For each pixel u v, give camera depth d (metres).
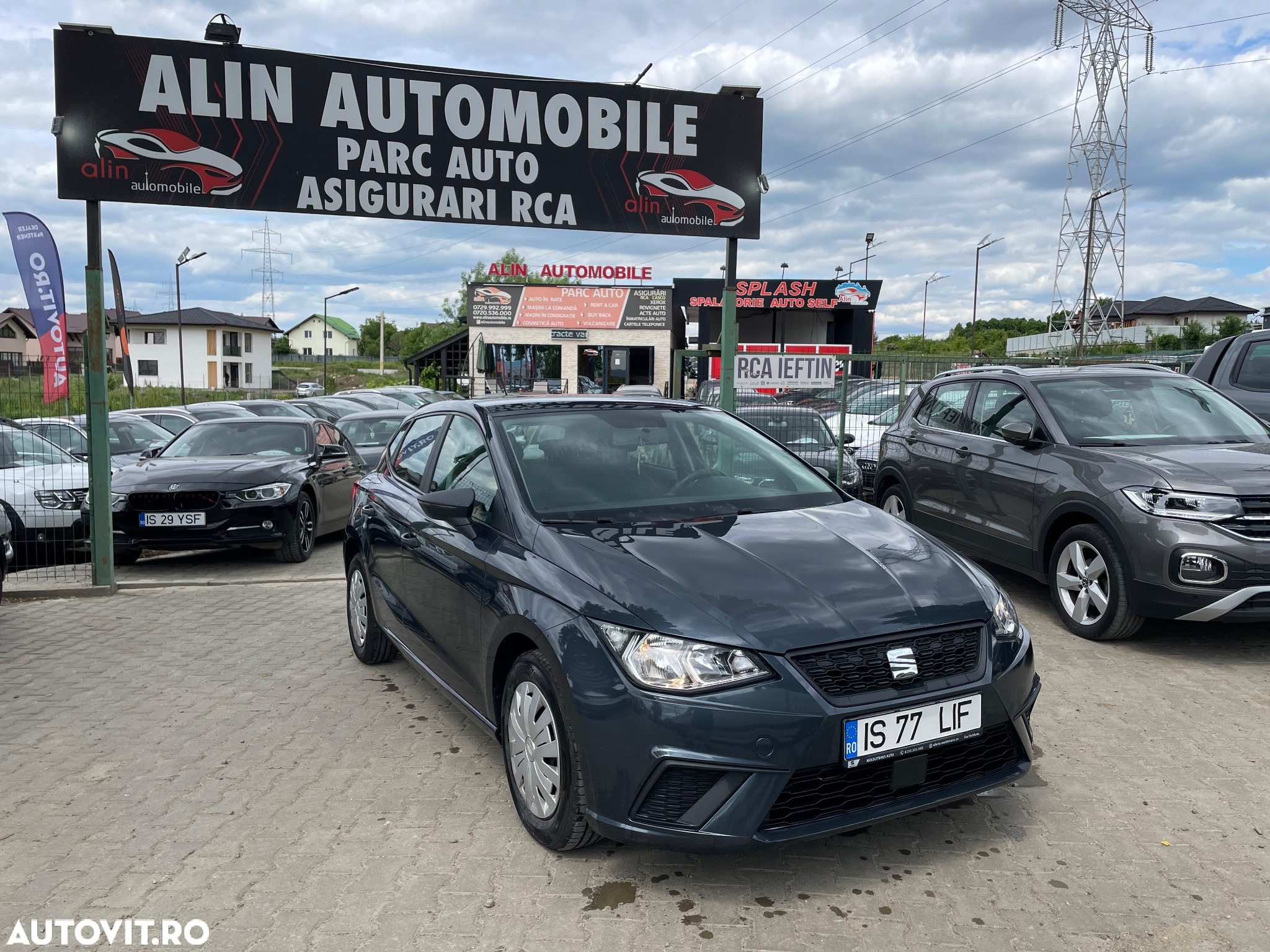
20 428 10.12
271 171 7.76
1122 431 6.18
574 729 2.93
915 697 2.88
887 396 11.60
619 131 8.45
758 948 2.66
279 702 4.86
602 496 3.78
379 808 3.60
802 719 2.73
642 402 4.62
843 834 3.33
